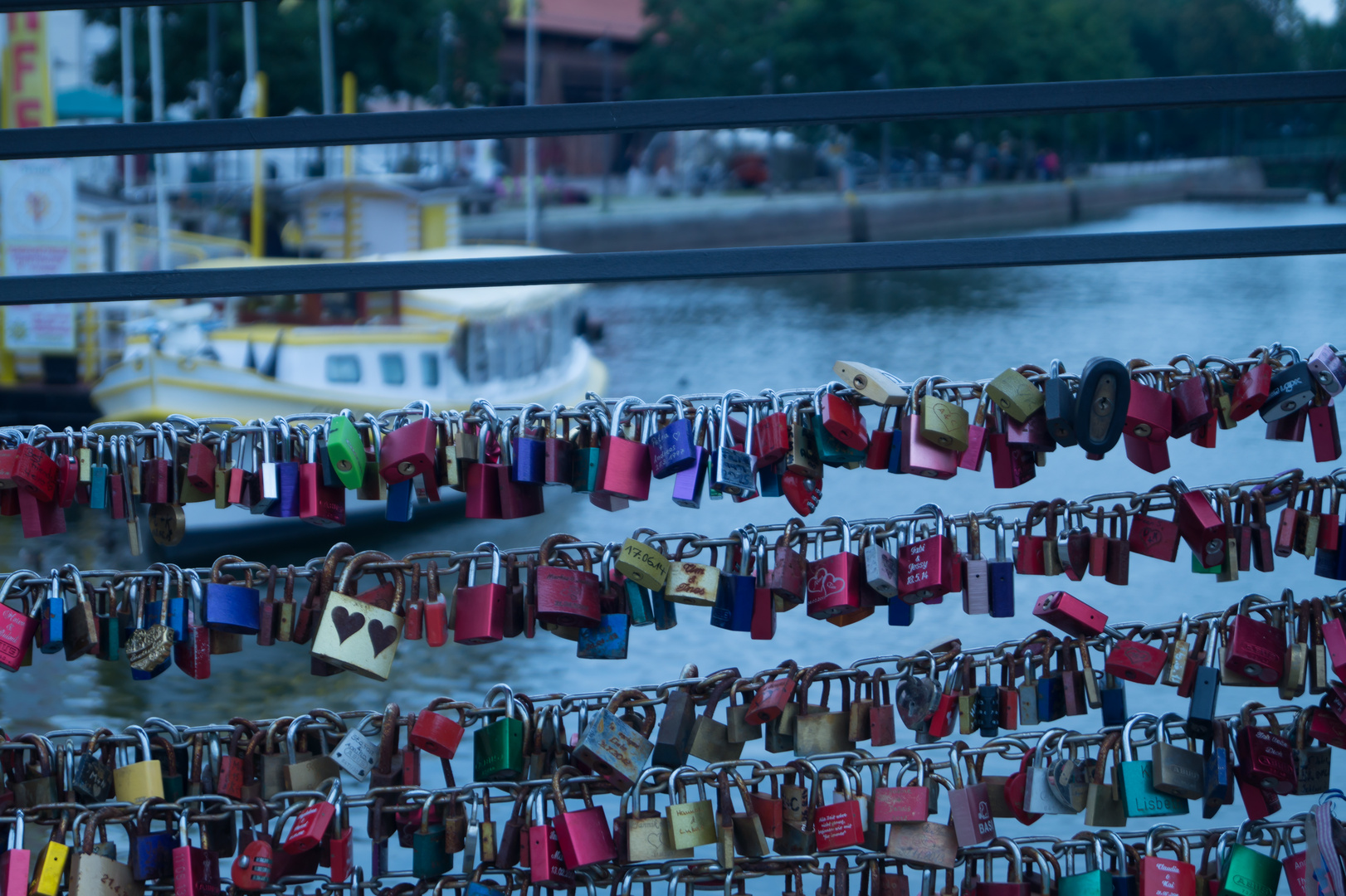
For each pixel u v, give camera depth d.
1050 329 22.36
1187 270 25.75
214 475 3.54
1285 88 3.03
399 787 3.49
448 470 3.50
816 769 3.54
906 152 68.00
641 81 66.25
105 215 26.94
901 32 63.31
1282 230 3.10
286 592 3.55
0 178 25.47
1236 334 20.42
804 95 3.07
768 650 8.45
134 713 8.05
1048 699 3.67
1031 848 3.59
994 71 66.12
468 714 3.59
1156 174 72.56
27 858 3.34
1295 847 4.43
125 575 3.52
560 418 3.54
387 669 3.48
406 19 51.84
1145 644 3.63
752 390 23.11
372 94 53.91
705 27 64.81
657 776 3.53
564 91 77.50
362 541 13.59
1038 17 68.00
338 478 3.50
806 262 3.07
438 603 3.52
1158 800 3.57
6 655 3.40
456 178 48.03
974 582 3.64
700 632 8.76
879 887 3.57
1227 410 3.56
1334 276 24.17
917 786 3.48
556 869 3.49
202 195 35.06
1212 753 3.53
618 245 49.50
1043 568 3.72
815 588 3.61
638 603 3.55
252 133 3.07
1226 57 90.38
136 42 46.25
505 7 58.31
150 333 19.25
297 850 3.41
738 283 30.66
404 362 19.59
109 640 3.54
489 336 20.31
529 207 45.69
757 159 62.91
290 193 33.19
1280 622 3.68
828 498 11.87
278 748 3.57
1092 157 78.31
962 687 3.70
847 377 3.49
